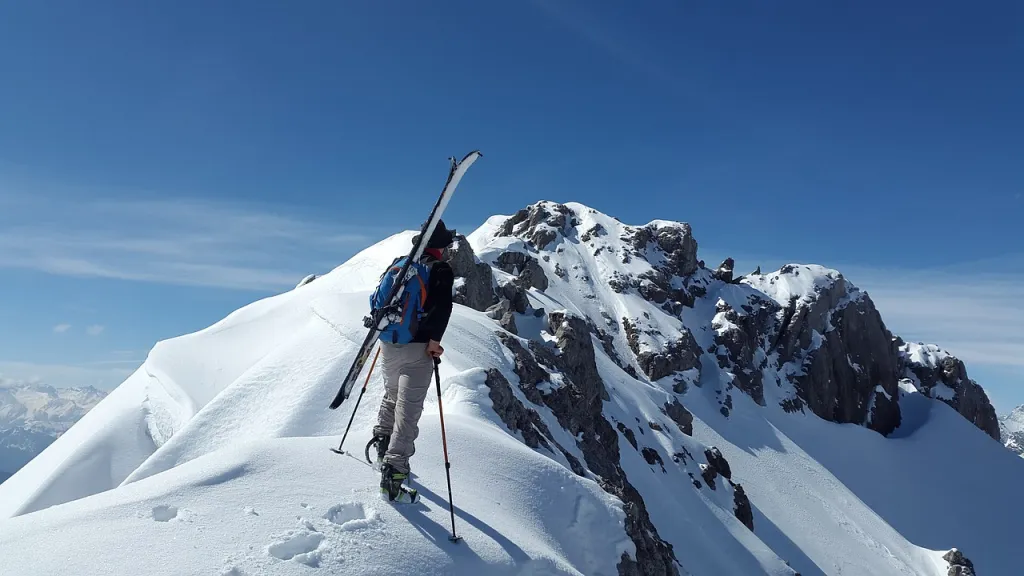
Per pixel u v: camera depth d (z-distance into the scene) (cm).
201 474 597
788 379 7106
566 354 3164
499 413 1466
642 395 4647
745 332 7031
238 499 569
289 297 3075
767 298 7688
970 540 5744
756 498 4847
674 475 3700
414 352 630
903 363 8250
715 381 6341
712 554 2881
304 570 497
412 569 541
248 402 1834
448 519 636
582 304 6712
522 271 6356
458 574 562
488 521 679
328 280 3738
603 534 860
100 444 2259
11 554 462
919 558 4931
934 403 7706
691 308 7306
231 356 2583
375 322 628
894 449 6812
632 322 6525
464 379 1498
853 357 7694
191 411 2266
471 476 812
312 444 711
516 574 606
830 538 4650
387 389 679
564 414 2256
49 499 2066
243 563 486
